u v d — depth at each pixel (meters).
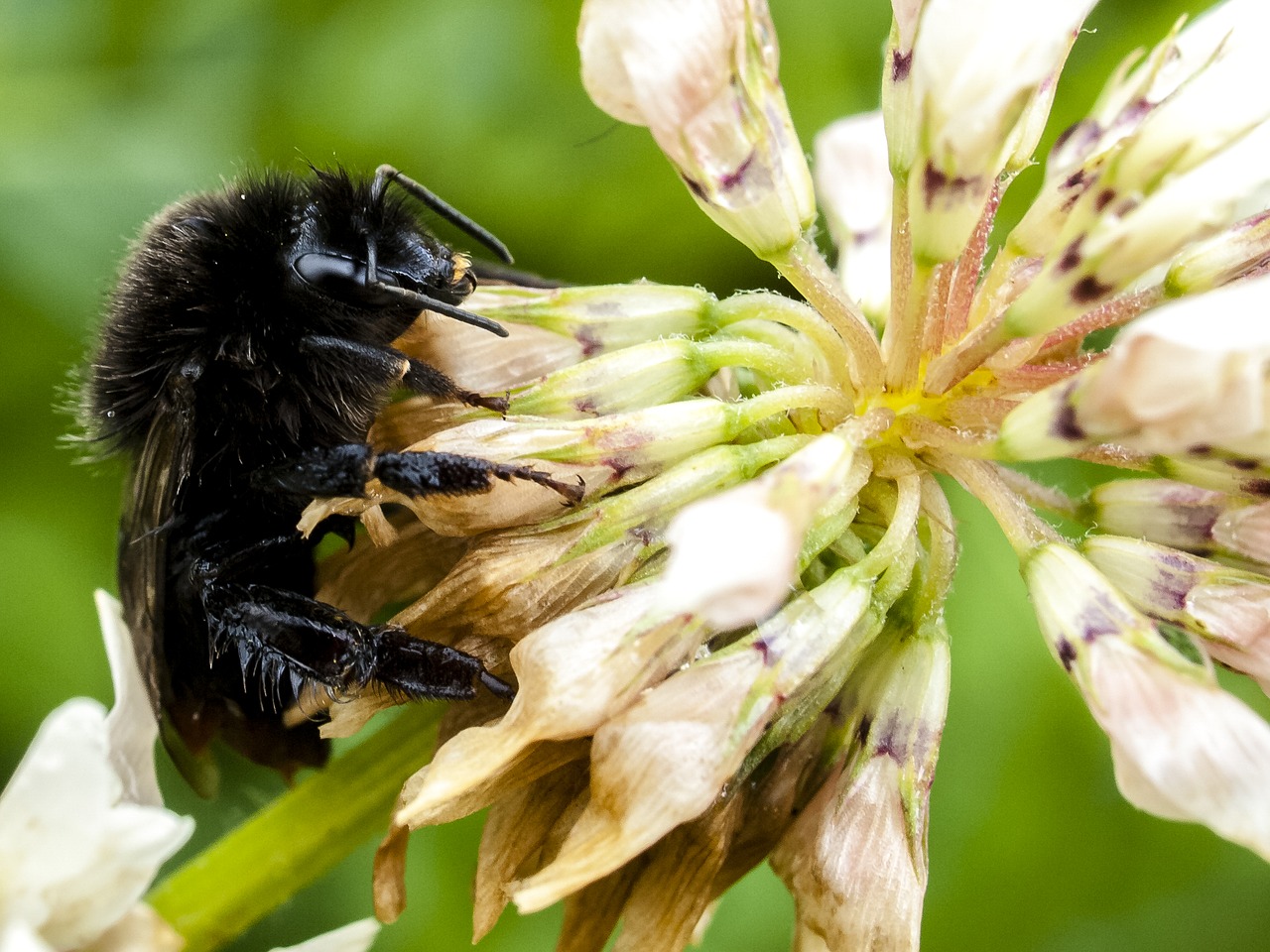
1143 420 0.08
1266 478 0.09
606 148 0.12
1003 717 0.11
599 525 0.09
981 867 0.11
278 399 0.09
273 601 0.09
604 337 0.09
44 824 0.08
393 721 0.09
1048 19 0.08
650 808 0.08
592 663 0.08
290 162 0.12
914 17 0.09
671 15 0.09
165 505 0.09
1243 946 0.11
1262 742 0.08
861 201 0.10
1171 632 0.09
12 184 0.12
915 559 0.09
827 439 0.08
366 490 0.09
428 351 0.09
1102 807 0.11
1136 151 0.08
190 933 0.09
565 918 0.09
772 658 0.08
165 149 0.12
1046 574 0.09
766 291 0.09
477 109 0.12
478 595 0.09
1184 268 0.09
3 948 0.08
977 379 0.09
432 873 0.11
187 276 0.09
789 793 0.09
